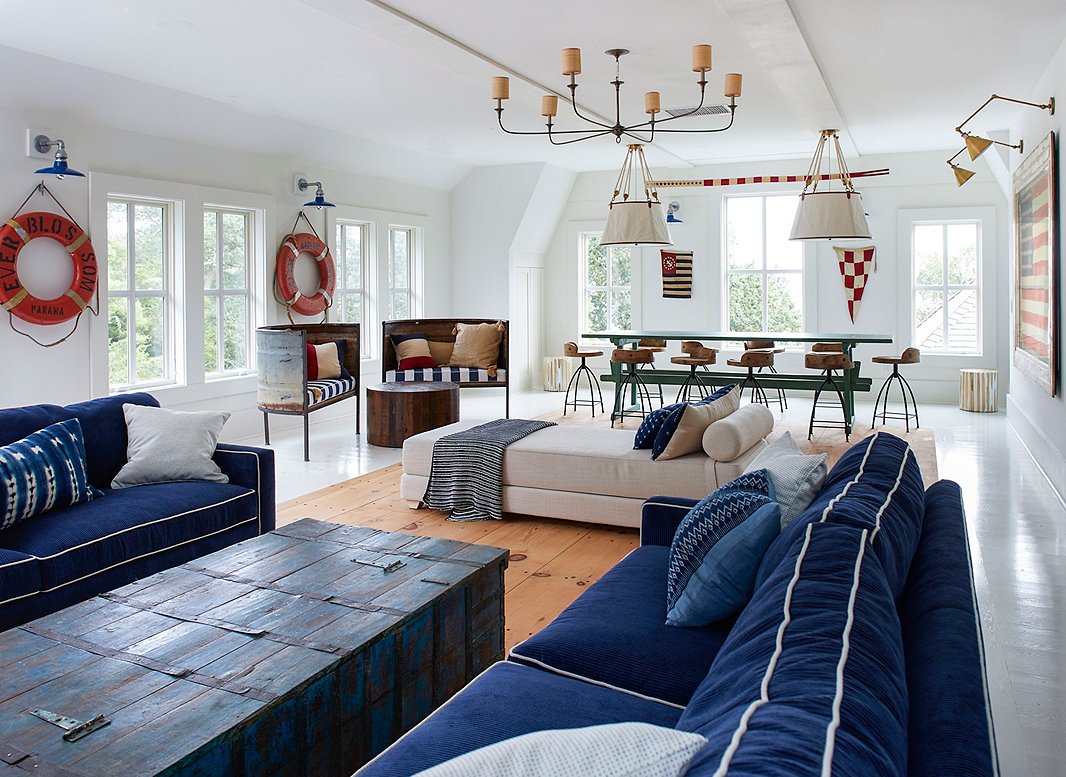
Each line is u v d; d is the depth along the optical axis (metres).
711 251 10.57
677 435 4.59
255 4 4.42
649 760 1.01
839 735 0.98
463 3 4.37
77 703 1.93
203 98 6.55
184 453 4.09
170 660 2.13
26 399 5.89
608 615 2.42
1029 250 6.64
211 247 7.50
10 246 5.62
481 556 2.92
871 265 9.84
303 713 2.04
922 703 1.25
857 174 8.08
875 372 9.95
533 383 11.42
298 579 2.70
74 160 6.09
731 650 1.44
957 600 1.64
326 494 5.69
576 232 11.26
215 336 7.59
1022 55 5.51
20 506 3.36
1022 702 2.87
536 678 2.09
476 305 10.70
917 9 4.56
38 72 5.48
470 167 10.34
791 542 2.03
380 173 9.27
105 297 6.36
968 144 6.46
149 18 4.65
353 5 4.30
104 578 3.39
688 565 2.37
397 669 2.40
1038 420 6.56
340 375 7.68
